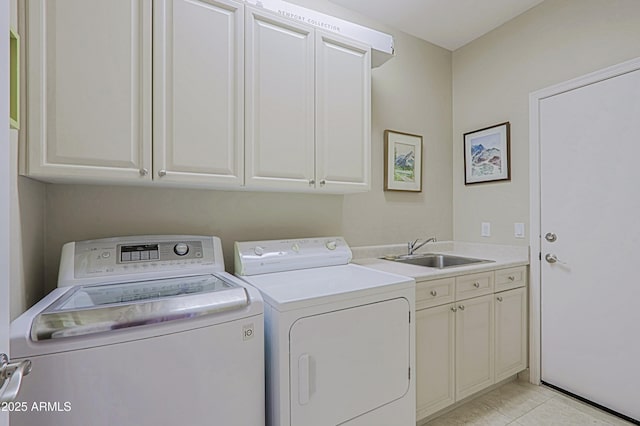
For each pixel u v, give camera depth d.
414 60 2.57
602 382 1.86
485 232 2.53
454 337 1.83
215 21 1.40
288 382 1.13
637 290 1.73
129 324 0.88
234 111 1.44
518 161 2.31
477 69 2.61
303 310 1.17
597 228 1.89
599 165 1.88
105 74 1.18
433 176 2.67
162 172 1.28
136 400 0.89
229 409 1.03
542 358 2.16
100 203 1.46
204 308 1.00
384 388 1.38
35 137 1.07
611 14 1.83
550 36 2.13
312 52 1.68
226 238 1.77
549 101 2.12
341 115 1.78
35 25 1.07
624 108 1.77
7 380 0.54
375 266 2.00
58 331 0.81
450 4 2.19
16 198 1.02
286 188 1.62
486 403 1.95
